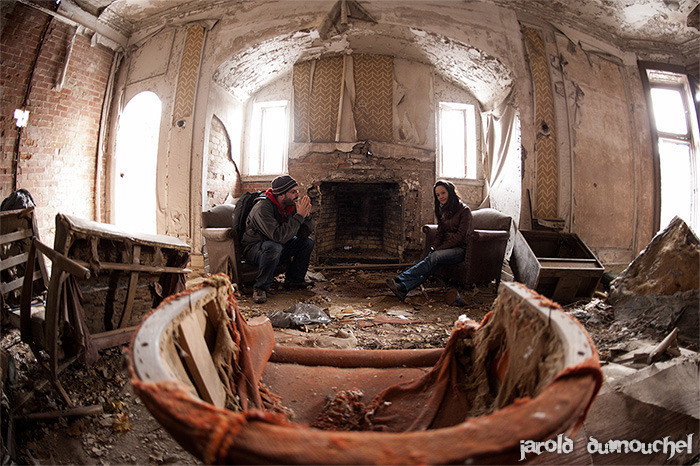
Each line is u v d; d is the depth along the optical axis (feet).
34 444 5.63
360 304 13.55
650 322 9.36
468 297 14.21
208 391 3.85
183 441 2.26
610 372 7.17
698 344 8.35
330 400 5.38
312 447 1.93
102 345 7.27
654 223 19.90
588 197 17.94
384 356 6.53
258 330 6.13
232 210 15.84
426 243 16.87
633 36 19.90
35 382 6.82
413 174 19.54
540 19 18.31
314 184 19.20
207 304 4.73
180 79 17.98
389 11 17.08
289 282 15.51
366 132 19.33
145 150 22.31
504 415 2.23
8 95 15.57
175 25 18.67
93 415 6.25
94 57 18.62
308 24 17.24
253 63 18.79
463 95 20.86
